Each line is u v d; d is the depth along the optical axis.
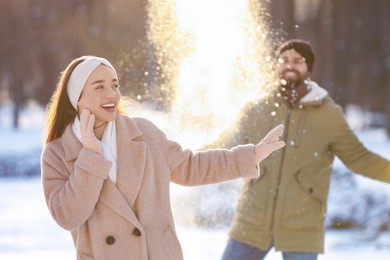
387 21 73.75
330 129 11.00
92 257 7.19
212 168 7.50
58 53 74.31
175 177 7.57
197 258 18.11
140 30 67.94
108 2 70.19
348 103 77.06
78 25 72.31
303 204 10.81
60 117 7.39
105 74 7.21
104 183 7.14
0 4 76.38
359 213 24.75
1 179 42.72
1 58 76.88
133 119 7.49
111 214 7.16
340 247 21.36
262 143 7.54
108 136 7.24
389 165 10.99
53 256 19.52
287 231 10.81
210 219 20.42
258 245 10.90
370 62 75.62
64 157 7.25
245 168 7.49
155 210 7.34
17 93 77.12
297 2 68.69
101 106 7.20
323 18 73.06
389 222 24.05
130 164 7.24
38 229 24.53
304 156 10.94
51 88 75.62
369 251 20.69
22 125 79.25
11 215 27.80
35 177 43.59
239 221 11.03
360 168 11.06
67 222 7.00
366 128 80.00
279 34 13.36
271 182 10.91
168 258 7.25
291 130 11.02
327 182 10.99
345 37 74.88
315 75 73.88
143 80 15.03
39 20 75.44
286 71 11.13
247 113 11.27
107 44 70.12
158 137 7.49
